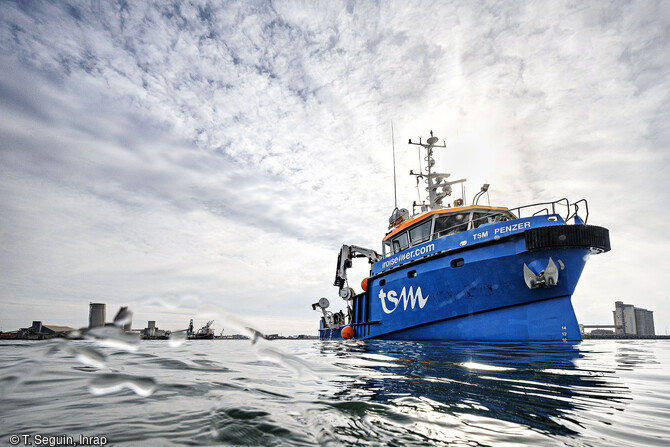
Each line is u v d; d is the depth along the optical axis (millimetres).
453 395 2705
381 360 5461
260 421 1943
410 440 1689
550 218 9055
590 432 1856
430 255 10969
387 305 12602
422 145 15773
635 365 4797
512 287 9266
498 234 9531
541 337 8844
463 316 10109
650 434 1832
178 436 1677
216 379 3414
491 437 1759
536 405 2402
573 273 8805
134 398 2439
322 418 2031
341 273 18047
